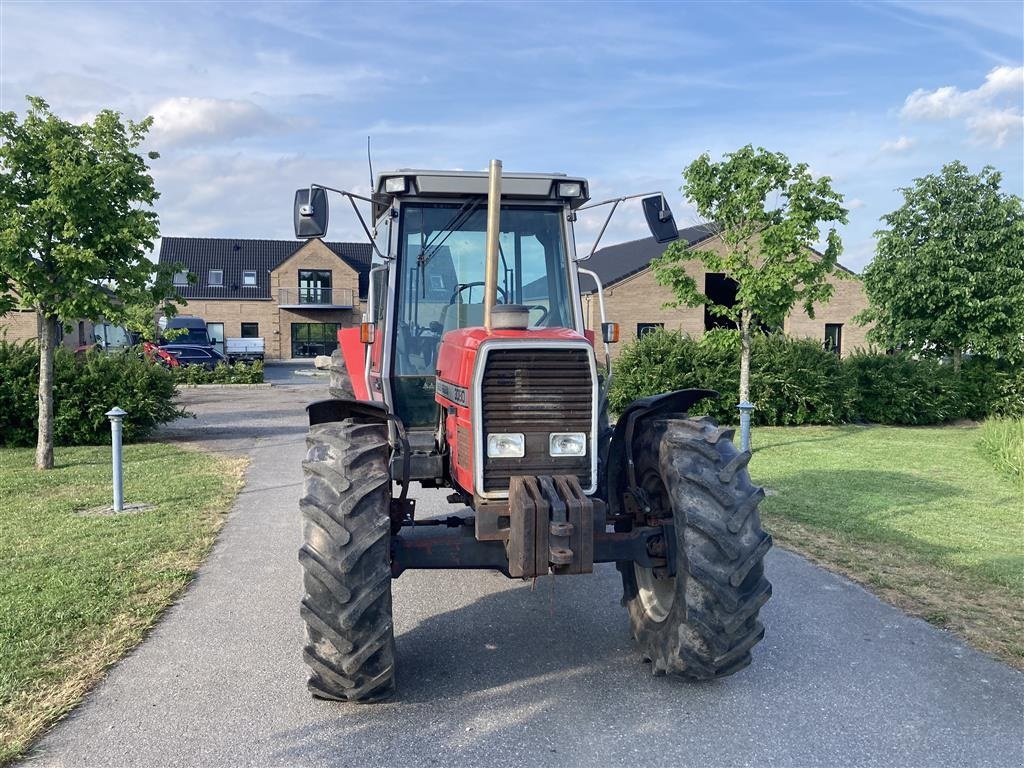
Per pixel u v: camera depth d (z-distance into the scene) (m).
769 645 4.82
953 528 7.64
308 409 4.50
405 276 5.35
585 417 4.17
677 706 4.03
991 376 17.67
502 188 5.24
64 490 9.29
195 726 3.82
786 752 3.59
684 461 4.09
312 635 3.85
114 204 10.61
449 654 4.71
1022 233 17.62
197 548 6.81
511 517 3.87
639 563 4.18
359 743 3.66
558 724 3.84
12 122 10.08
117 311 10.75
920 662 4.56
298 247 53.69
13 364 12.96
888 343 18.91
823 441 14.03
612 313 30.98
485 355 4.06
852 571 6.25
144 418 13.69
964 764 3.49
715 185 11.30
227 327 50.59
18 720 3.83
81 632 4.92
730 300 31.20
